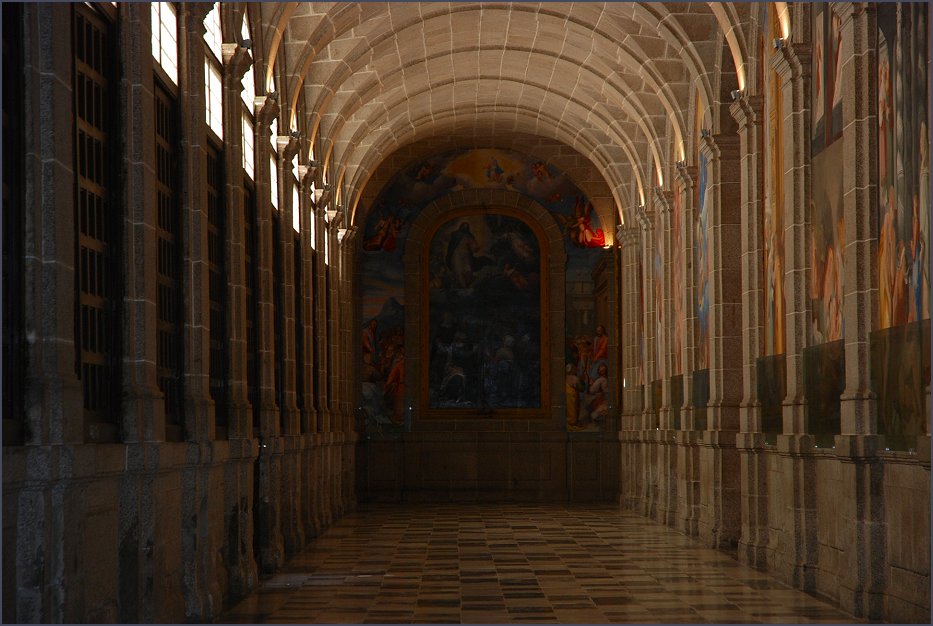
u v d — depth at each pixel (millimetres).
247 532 18875
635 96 31984
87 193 12188
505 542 26641
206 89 17953
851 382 15961
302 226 29266
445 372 43062
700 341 27719
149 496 13109
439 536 28281
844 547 16375
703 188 26938
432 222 43156
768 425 21062
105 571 11445
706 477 26250
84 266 12055
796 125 18969
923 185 13641
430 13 28500
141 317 13031
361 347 43000
